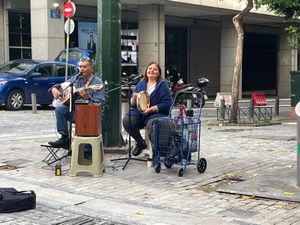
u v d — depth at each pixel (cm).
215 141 1135
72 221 556
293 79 1705
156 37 2558
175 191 683
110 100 921
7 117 1592
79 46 2597
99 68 921
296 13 1639
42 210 596
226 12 2886
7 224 541
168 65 3191
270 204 622
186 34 3288
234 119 1572
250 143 1105
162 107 808
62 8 2219
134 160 872
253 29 3672
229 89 3025
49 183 719
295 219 562
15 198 588
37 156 916
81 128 755
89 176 760
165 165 813
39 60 1983
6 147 1015
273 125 1552
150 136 784
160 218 562
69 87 828
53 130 1299
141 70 2588
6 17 2380
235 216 572
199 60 3366
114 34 914
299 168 684
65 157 862
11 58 2431
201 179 751
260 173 783
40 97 1859
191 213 585
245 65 3772
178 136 762
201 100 784
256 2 1606
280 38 3509
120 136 940
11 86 1788
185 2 2545
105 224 548
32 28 2208
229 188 686
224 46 3038
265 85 3950
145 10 2552
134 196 657
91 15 2645
